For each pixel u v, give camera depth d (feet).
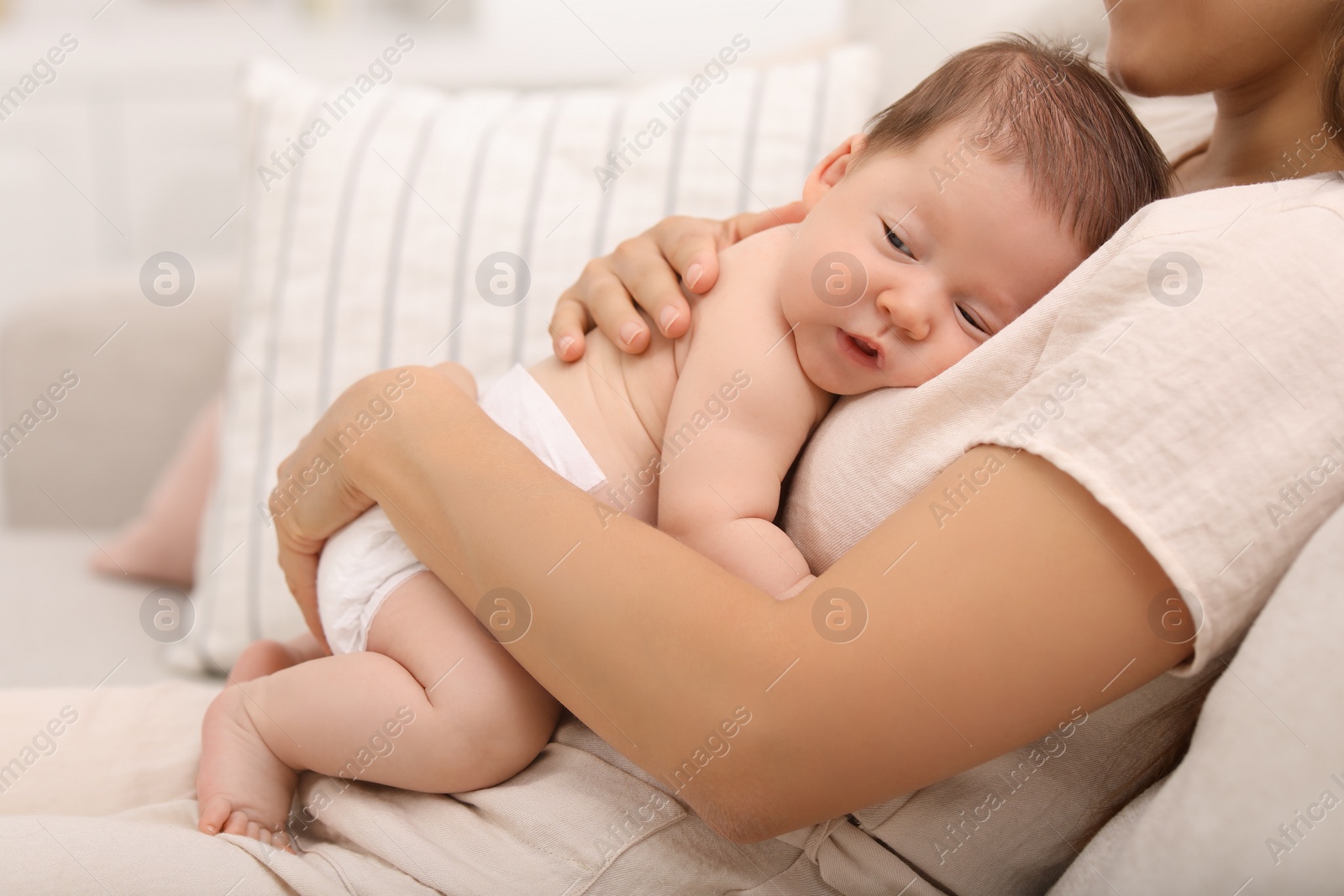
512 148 3.72
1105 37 3.25
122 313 5.12
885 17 3.82
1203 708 1.74
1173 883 1.67
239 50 7.93
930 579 1.69
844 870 2.06
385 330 3.58
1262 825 1.57
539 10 8.13
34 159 7.97
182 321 5.15
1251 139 2.36
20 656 3.53
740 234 2.71
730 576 1.86
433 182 3.68
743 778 1.76
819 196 2.55
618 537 1.92
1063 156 2.17
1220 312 1.66
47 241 8.13
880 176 2.28
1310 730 1.54
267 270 3.72
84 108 7.94
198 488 4.29
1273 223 1.73
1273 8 2.10
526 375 2.61
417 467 2.16
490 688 2.15
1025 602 1.65
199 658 3.49
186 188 8.21
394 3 8.20
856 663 1.69
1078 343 1.84
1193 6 2.16
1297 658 1.58
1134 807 1.88
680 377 2.40
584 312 2.68
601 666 1.84
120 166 8.09
